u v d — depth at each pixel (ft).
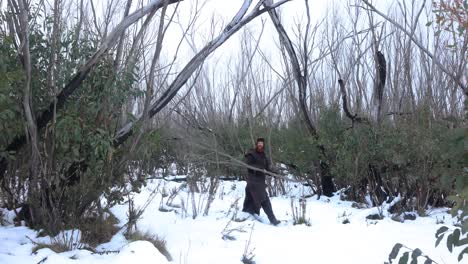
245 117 49.14
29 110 17.24
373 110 34.40
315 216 28.17
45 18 18.86
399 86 40.55
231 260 18.25
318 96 43.19
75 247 17.38
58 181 18.16
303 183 39.09
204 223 24.58
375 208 29.27
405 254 9.34
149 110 20.33
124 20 18.42
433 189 28.94
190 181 32.40
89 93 18.39
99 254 16.94
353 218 27.43
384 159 31.09
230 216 27.17
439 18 10.85
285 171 42.19
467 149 8.49
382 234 23.03
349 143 32.89
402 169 29.63
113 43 18.45
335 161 35.27
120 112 19.36
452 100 30.99
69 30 19.51
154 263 15.87
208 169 37.50
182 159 42.57
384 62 34.22
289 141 38.40
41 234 18.20
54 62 18.58
